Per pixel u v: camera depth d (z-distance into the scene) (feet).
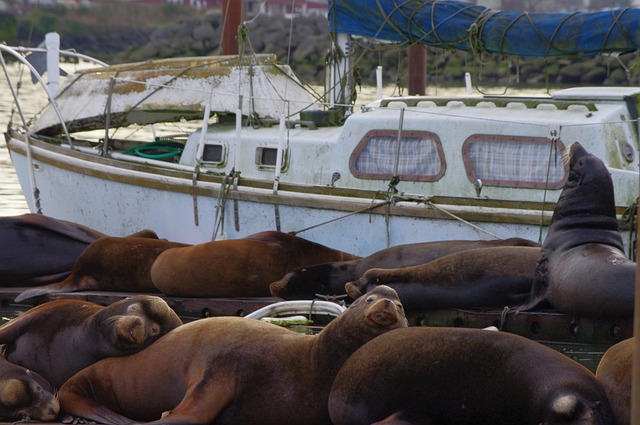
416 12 75.41
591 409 32.63
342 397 36.83
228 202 73.87
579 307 54.39
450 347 35.42
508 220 66.64
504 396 34.17
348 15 80.02
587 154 58.29
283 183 72.33
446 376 35.04
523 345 34.86
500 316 58.03
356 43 82.64
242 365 39.17
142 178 76.69
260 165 76.23
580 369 34.17
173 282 65.16
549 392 33.24
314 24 272.31
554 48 70.33
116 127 86.89
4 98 187.83
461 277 58.49
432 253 63.77
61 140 87.10
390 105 74.59
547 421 32.94
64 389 41.55
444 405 35.01
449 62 230.07
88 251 68.85
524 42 71.31
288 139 75.31
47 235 72.18
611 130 67.26
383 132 71.77
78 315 43.80
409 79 103.35
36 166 83.76
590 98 70.23
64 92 84.89
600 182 57.21
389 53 231.09
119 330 40.81
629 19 67.77
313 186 71.46
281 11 274.36
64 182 81.61
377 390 35.94
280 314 58.65
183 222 75.92
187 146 79.87
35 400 40.22
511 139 68.13
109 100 80.94
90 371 41.78
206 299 64.90
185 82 81.20
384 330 38.58
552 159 67.00
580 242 56.39
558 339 56.54
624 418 34.88
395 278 59.77
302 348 39.68
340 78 82.69
